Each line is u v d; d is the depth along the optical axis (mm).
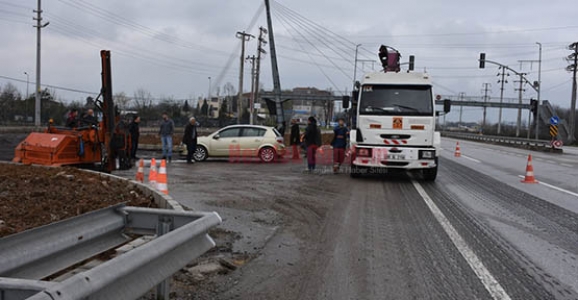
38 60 37375
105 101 13250
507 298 4750
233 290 4824
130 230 4469
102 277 2729
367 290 4926
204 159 19500
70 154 13273
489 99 72188
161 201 7754
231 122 49281
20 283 2686
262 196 10688
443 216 8852
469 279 5309
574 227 8219
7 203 6738
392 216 8805
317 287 4984
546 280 5340
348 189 12297
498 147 42656
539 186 13836
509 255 6324
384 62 17438
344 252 6324
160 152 23609
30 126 37156
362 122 13719
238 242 6723
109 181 9453
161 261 3498
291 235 7215
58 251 3535
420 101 13602
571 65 51312
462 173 17328
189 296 4594
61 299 2383
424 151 13500
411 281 5219
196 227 3955
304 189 12031
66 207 6844
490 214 9219
